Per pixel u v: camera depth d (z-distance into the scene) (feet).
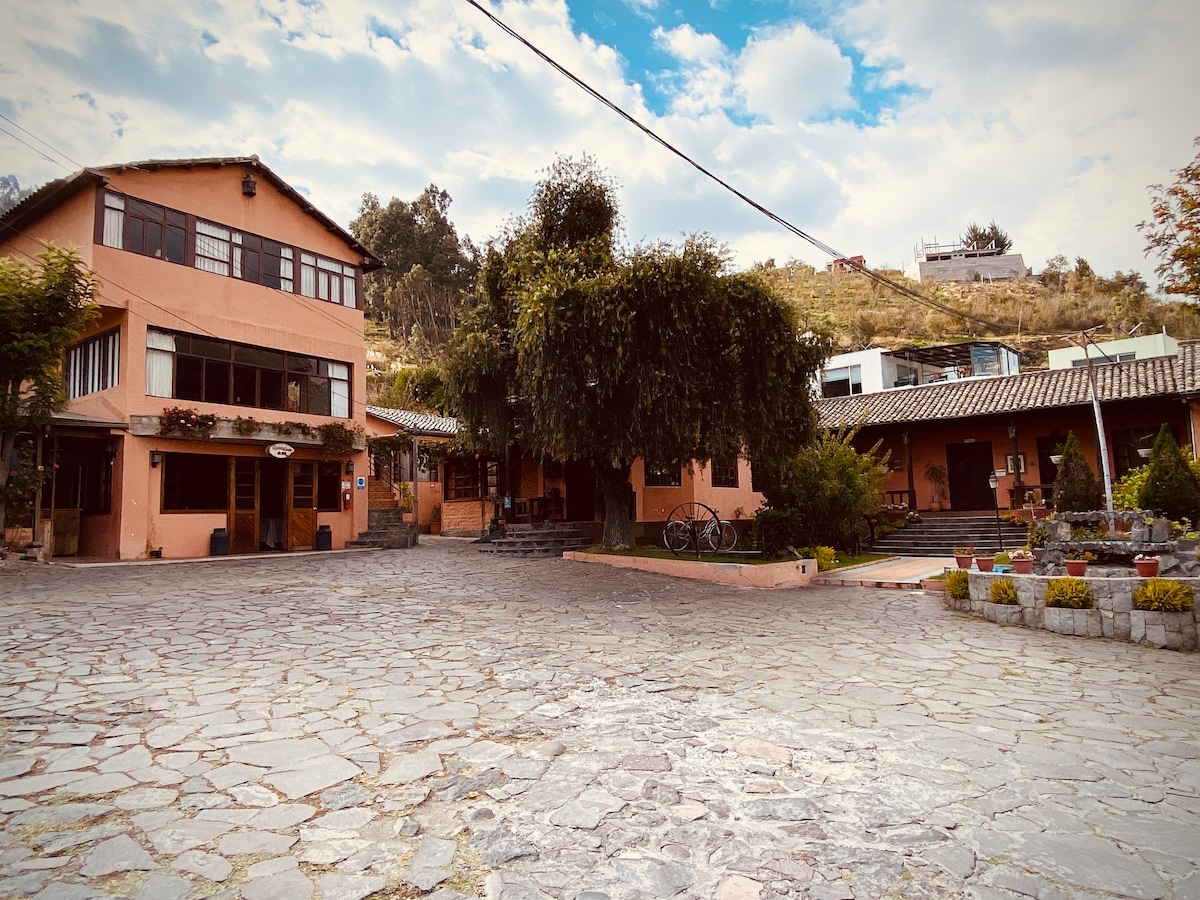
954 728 16.72
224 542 55.98
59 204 53.93
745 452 50.19
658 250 41.37
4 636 23.62
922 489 75.56
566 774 13.52
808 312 49.42
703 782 13.30
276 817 11.38
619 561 48.42
